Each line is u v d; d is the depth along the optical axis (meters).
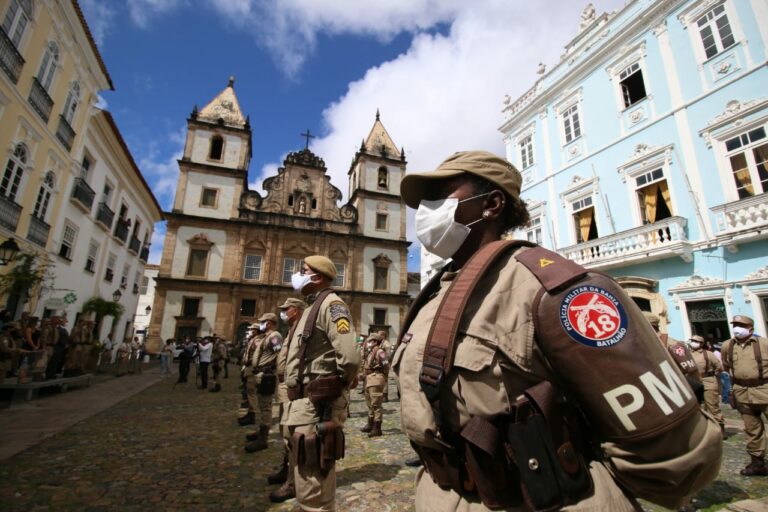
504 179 1.21
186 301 24.41
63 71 12.19
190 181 26.31
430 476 1.05
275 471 4.41
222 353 14.35
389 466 4.71
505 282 0.94
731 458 4.81
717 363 6.01
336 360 2.60
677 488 0.70
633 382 0.71
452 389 0.89
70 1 11.52
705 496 3.66
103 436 5.76
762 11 8.83
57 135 12.28
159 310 23.59
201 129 27.48
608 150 11.77
